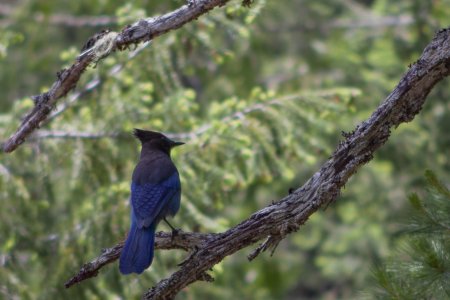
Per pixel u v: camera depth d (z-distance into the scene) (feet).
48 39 76.13
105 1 65.77
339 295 89.66
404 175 73.36
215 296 67.62
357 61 77.66
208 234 27.96
